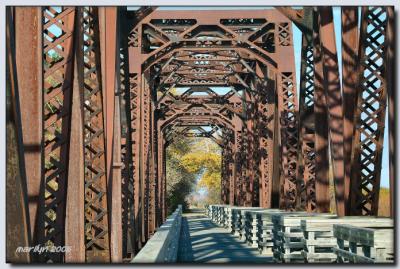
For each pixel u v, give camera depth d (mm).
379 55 13398
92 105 11586
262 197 36438
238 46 30562
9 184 6609
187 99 49344
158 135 52406
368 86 13555
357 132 13734
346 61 14602
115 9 13844
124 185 19875
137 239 25969
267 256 20109
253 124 40031
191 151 112062
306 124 22688
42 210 7660
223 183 75125
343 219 13602
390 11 11508
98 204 11797
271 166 33250
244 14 29422
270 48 31906
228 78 43719
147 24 29344
